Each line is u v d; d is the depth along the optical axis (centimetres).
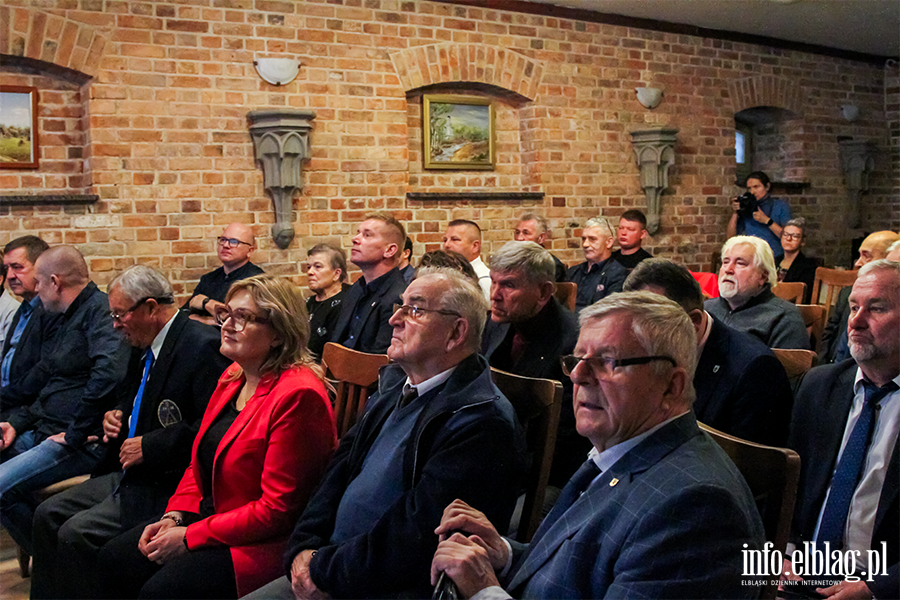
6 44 422
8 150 439
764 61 698
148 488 240
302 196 502
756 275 295
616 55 618
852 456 177
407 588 162
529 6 578
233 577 195
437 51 543
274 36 489
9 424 305
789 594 164
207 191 476
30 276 355
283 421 199
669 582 115
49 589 249
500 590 134
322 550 171
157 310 252
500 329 272
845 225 765
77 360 305
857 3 602
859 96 766
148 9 454
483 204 571
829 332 369
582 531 129
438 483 162
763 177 654
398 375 203
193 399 248
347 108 513
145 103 457
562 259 601
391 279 344
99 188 447
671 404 133
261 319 206
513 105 595
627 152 628
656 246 648
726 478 124
